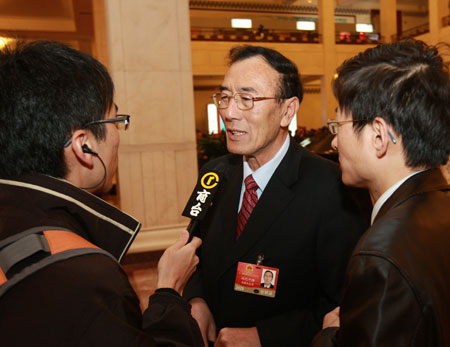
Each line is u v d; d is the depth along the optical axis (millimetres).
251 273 1198
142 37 3719
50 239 588
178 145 3869
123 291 570
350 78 771
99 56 6410
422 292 581
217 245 1292
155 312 784
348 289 632
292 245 1185
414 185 714
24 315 519
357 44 13773
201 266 1455
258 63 1193
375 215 782
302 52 13195
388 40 14000
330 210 1180
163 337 740
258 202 1229
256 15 17578
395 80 718
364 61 770
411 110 705
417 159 728
